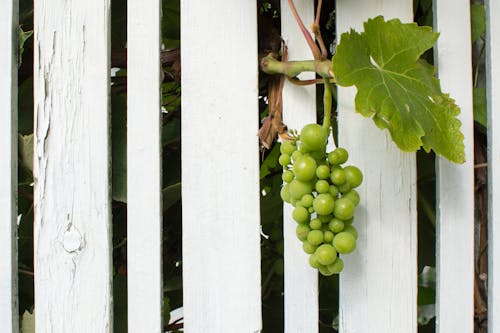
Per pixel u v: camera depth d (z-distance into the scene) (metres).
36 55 0.94
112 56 0.99
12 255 0.94
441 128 0.86
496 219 0.94
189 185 0.94
